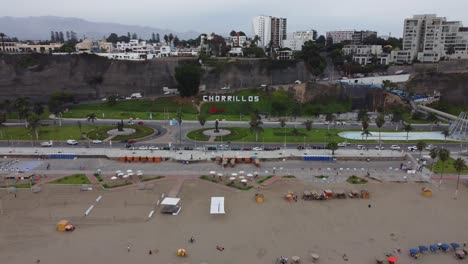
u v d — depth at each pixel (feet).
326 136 585.22
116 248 280.10
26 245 283.38
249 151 504.43
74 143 533.55
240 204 352.90
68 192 376.68
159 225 313.53
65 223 307.78
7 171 431.84
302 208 344.90
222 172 434.30
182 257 268.62
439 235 298.56
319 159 477.77
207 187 391.24
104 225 313.12
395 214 333.21
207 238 293.84
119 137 570.87
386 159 480.64
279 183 402.93
